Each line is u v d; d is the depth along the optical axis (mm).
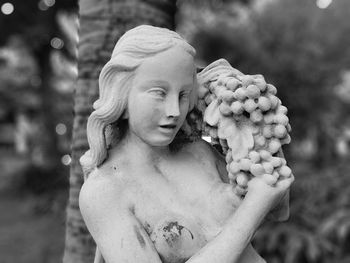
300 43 5992
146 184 1097
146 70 1028
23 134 12422
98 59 1672
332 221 3275
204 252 988
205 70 1185
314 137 5988
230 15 6836
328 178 3971
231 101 1066
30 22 7605
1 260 4570
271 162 1053
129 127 1128
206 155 1184
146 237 1024
